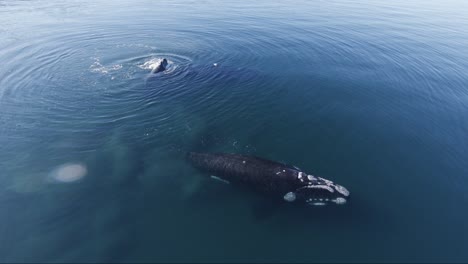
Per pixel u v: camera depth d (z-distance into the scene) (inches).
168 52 1391.5
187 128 863.1
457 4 2343.8
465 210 614.9
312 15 1911.9
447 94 1034.1
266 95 1016.2
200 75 1146.7
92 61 1288.1
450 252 539.5
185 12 1985.7
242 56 1331.2
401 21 1829.5
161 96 1015.0
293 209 620.1
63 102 985.5
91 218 601.6
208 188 666.8
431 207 621.6
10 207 619.5
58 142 809.5
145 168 722.8
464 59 1306.6
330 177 694.5
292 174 651.5
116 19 1846.7
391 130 848.3
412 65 1246.3
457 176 695.1
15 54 1338.6
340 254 539.8
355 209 617.9
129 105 971.3
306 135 828.6
